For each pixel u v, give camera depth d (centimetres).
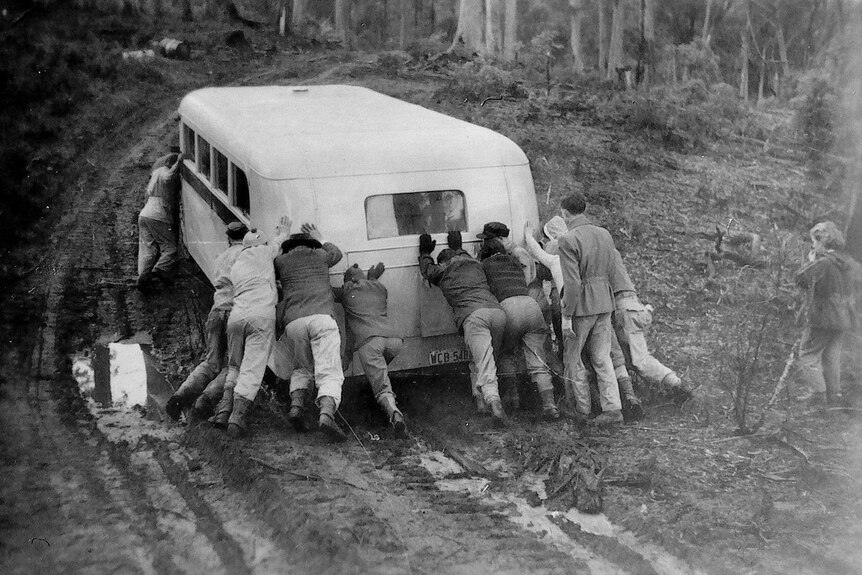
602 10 1290
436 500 490
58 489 490
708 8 1176
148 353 691
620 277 600
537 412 610
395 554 429
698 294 759
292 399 567
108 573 409
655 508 482
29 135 1040
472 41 1399
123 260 857
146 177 1001
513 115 1127
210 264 749
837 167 941
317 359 552
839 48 1056
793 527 461
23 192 952
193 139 809
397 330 611
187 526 455
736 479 515
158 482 504
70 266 834
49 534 443
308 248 577
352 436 573
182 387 584
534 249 632
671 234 840
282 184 582
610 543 444
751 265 798
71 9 1223
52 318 735
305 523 450
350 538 441
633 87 1204
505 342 606
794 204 884
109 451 540
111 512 468
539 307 610
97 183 976
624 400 601
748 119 1079
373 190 598
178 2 1371
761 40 1120
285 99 796
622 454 544
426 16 1448
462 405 630
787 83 1081
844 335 632
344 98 810
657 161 985
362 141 614
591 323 578
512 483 514
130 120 1109
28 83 1123
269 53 1362
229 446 545
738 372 636
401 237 607
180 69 1255
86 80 1172
